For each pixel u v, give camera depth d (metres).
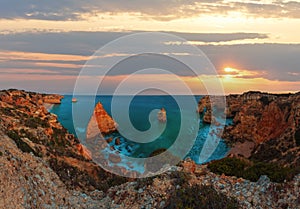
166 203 16.36
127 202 17.41
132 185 18.86
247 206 16.59
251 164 21.16
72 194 18.17
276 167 19.91
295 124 58.03
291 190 17.22
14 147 19.00
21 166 16.41
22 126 30.75
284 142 56.12
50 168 19.75
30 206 14.34
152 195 17.19
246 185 18.47
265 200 17.33
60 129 36.34
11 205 13.43
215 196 16.52
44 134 31.55
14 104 41.97
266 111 68.56
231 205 16.14
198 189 16.95
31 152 20.62
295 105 64.19
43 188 16.39
